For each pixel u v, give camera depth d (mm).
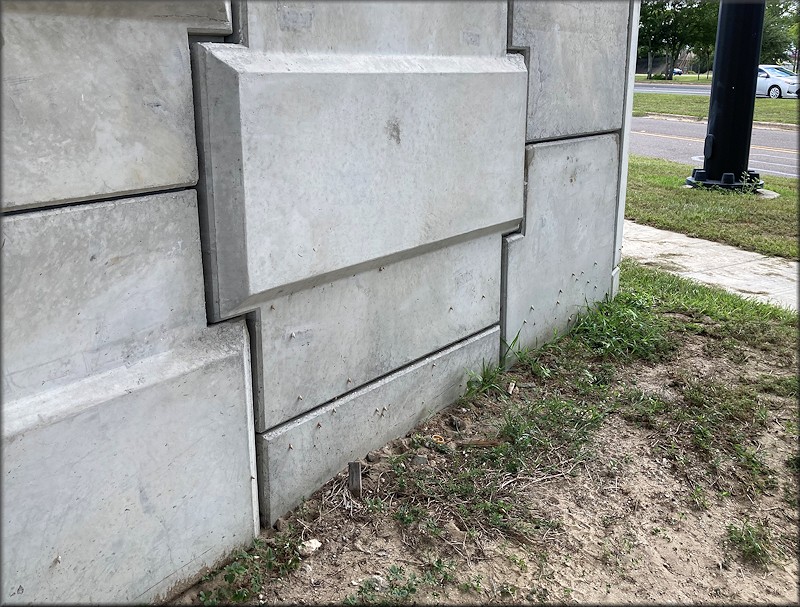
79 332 2135
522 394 4262
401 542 2943
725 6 11477
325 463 3203
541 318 4797
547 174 4508
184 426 2453
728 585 2871
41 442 2023
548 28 4242
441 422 3883
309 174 2742
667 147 18859
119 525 2293
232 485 2695
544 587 2766
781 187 12250
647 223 9531
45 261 2018
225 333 2609
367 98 2953
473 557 2895
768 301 6336
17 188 1918
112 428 2213
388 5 3086
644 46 49656
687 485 3498
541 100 4309
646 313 5656
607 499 3348
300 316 2932
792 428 4047
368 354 3365
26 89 1911
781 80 35375
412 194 3303
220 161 2447
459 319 3980
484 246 4066
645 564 2949
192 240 2445
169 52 2262
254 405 2818
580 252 5156
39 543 2066
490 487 3311
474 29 3643
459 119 3521
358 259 3053
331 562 2811
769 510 3355
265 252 2611
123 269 2232
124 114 2158
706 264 7590
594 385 4422
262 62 2527
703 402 4234
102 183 2123
